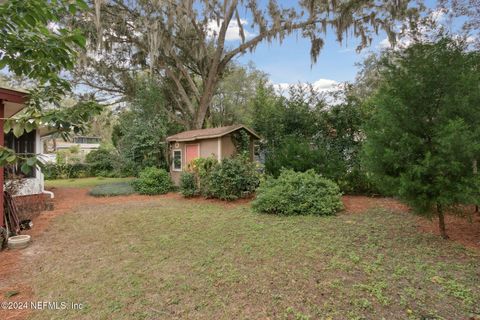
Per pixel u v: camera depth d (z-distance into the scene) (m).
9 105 6.04
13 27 2.32
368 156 4.85
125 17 13.05
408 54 4.66
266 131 12.23
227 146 10.95
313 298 2.91
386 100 4.57
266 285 3.21
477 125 3.98
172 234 5.33
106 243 4.91
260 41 14.33
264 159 12.34
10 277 3.62
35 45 2.49
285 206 6.71
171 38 13.16
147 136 13.96
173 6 12.10
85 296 3.10
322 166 9.15
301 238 4.83
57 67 2.80
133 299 3.00
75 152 22.78
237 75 24.28
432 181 4.24
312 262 3.81
